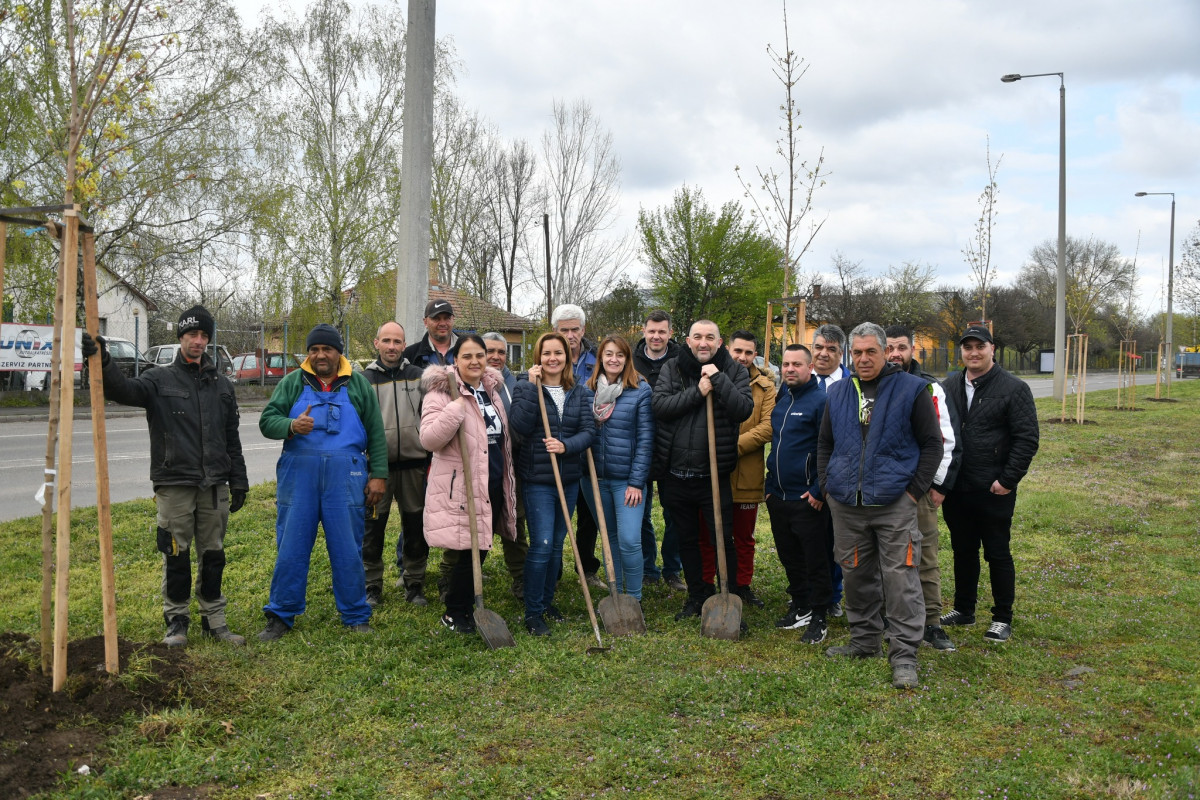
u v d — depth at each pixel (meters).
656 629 5.45
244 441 16.02
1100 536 8.19
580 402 5.57
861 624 4.89
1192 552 7.54
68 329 3.72
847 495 4.68
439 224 33.88
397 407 5.72
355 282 28.91
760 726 3.92
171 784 3.28
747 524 6.10
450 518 5.04
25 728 3.48
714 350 5.58
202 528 4.83
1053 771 3.43
